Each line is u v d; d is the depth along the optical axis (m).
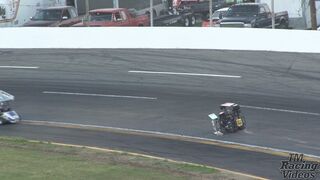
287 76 44.19
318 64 49.03
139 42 62.59
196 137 28.22
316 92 38.19
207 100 36.75
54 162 22.75
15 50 64.31
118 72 48.28
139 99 37.84
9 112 32.66
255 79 43.38
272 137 27.88
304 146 26.17
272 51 57.19
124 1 89.12
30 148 25.84
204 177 20.92
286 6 80.19
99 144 27.30
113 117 33.22
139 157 24.23
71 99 38.81
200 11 94.25
